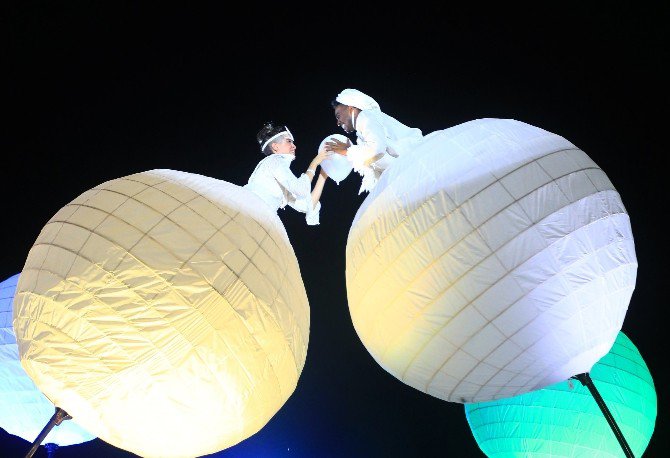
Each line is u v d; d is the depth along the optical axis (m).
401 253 3.66
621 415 4.11
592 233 3.59
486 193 3.60
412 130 4.70
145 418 3.65
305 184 4.96
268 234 3.93
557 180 3.64
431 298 3.61
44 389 3.66
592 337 3.66
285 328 3.82
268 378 3.78
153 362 3.56
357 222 3.96
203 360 3.61
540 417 4.12
